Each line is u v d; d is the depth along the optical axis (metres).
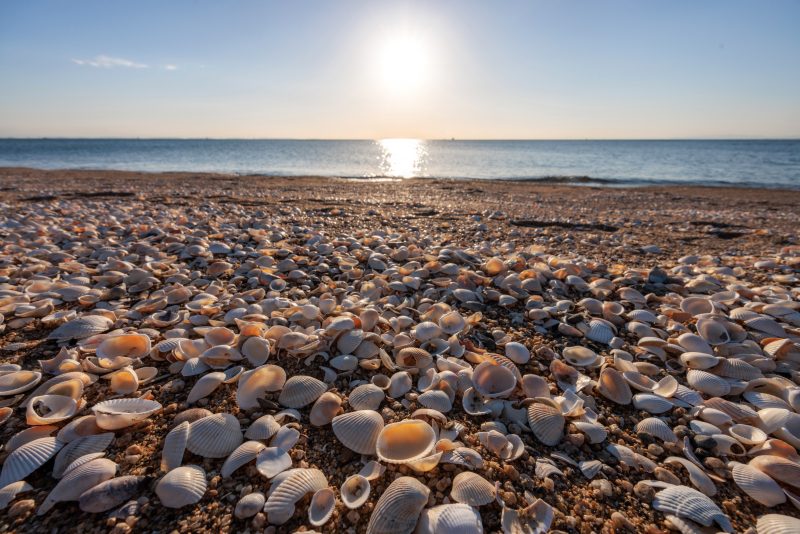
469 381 2.36
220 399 2.20
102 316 2.89
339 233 6.31
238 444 1.88
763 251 5.68
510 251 5.23
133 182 14.51
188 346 2.53
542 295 3.74
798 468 1.77
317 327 2.93
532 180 22.06
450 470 1.80
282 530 1.51
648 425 2.12
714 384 2.41
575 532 1.55
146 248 4.64
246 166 32.00
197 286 3.80
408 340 2.74
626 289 3.73
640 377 2.52
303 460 1.84
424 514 1.56
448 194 13.37
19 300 3.09
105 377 2.30
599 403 2.35
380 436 1.87
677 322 3.24
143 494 1.63
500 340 2.94
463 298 3.54
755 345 2.82
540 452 1.96
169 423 2.02
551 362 2.68
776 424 2.07
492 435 1.95
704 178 23.98
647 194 14.50
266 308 3.22
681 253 5.59
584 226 7.65
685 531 1.56
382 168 32.44
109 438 1.88
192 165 32.16
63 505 1.58
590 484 1.78
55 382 2.16
